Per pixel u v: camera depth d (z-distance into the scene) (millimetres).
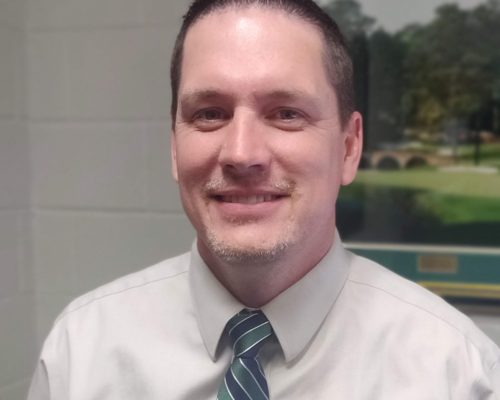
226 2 797
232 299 875
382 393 832
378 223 1193
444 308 898
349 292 913
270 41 765
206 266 897
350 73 882
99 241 1370
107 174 1352
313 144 777
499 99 1122
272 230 766
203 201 793
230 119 777
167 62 1293
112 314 973
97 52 1334
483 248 1150
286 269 823
